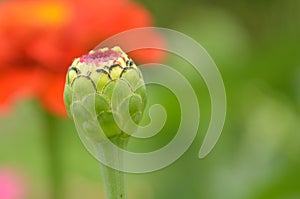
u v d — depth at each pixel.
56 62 0.39
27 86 0.39
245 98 0.48
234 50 0.53
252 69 0.47
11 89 0.39
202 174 0.47
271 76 0.48
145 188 0.51
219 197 0.45
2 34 0.40
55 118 0.41
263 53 0.48
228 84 0.47
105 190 0.27
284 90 0.48
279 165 0.44
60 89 0.39
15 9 0.41
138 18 0.41
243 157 0.47
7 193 0.51
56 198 0.42
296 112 0.48
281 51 0.48
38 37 0.40
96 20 0.40
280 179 0.41
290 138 0.47
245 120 0.48
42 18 0.40
